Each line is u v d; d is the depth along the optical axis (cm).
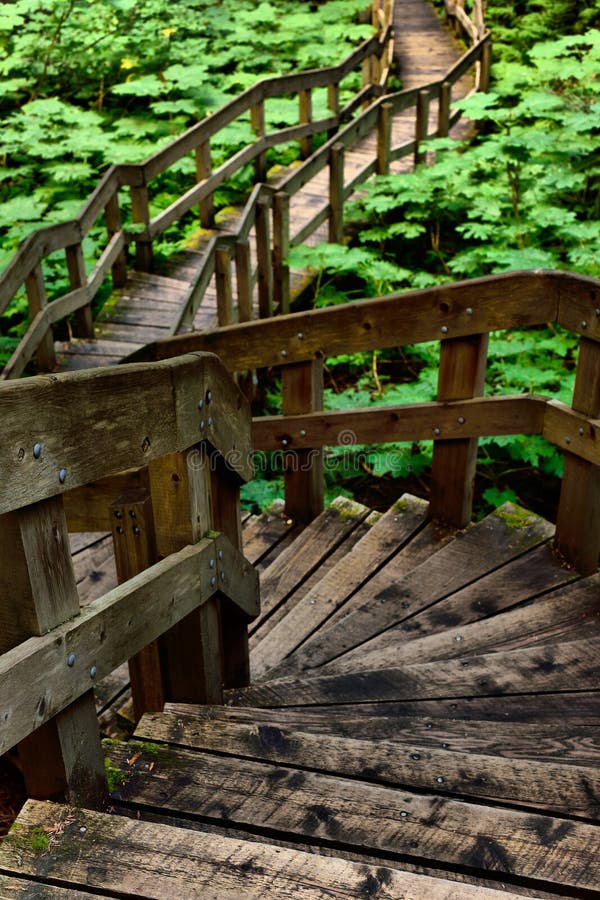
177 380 186
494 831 169
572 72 840
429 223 930
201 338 391
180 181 1058
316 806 177
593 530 328
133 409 170
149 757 192
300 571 376
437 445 367
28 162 1062
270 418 395
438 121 1094
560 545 338
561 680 254
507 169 799
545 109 823
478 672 258
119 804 180
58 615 157
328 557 386
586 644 269
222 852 153
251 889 146
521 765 197
